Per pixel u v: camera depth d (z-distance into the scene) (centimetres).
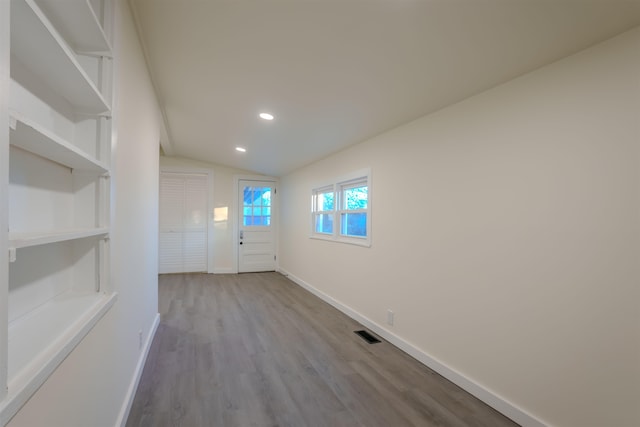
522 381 184
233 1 160
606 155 151
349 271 385
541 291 176
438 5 142
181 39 203
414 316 272
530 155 183
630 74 143
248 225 666
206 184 644
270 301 447
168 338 308
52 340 88
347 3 150
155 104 302
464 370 222
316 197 501
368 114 278
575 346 161
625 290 144
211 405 201
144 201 248
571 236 163
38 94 101
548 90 175
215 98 295
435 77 202
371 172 342
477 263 214
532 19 142
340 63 204
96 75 131
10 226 88
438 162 250
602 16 136
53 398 88
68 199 126
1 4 59
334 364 258
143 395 210
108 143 133
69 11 104
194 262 643
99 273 134
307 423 185
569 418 162
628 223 143
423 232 264
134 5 174
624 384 143
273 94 266
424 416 192
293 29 176
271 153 477
